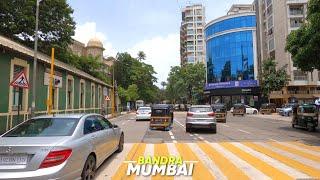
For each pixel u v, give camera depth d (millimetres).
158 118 20797
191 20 131250
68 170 5934
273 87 55031
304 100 60031
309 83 59094
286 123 28781
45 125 7059
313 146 12773
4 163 5723
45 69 20703
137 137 16250
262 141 14516
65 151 5953
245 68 68312
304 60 18062
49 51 35125
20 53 16375
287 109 43125
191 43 130125
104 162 9250
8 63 15742
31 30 32969
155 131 19969
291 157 10102
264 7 69125
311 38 16656
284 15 60469
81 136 6895
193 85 81250
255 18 70000
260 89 61469
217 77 71938
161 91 130125
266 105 52719
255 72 67938
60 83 22188
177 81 83750
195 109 19156
